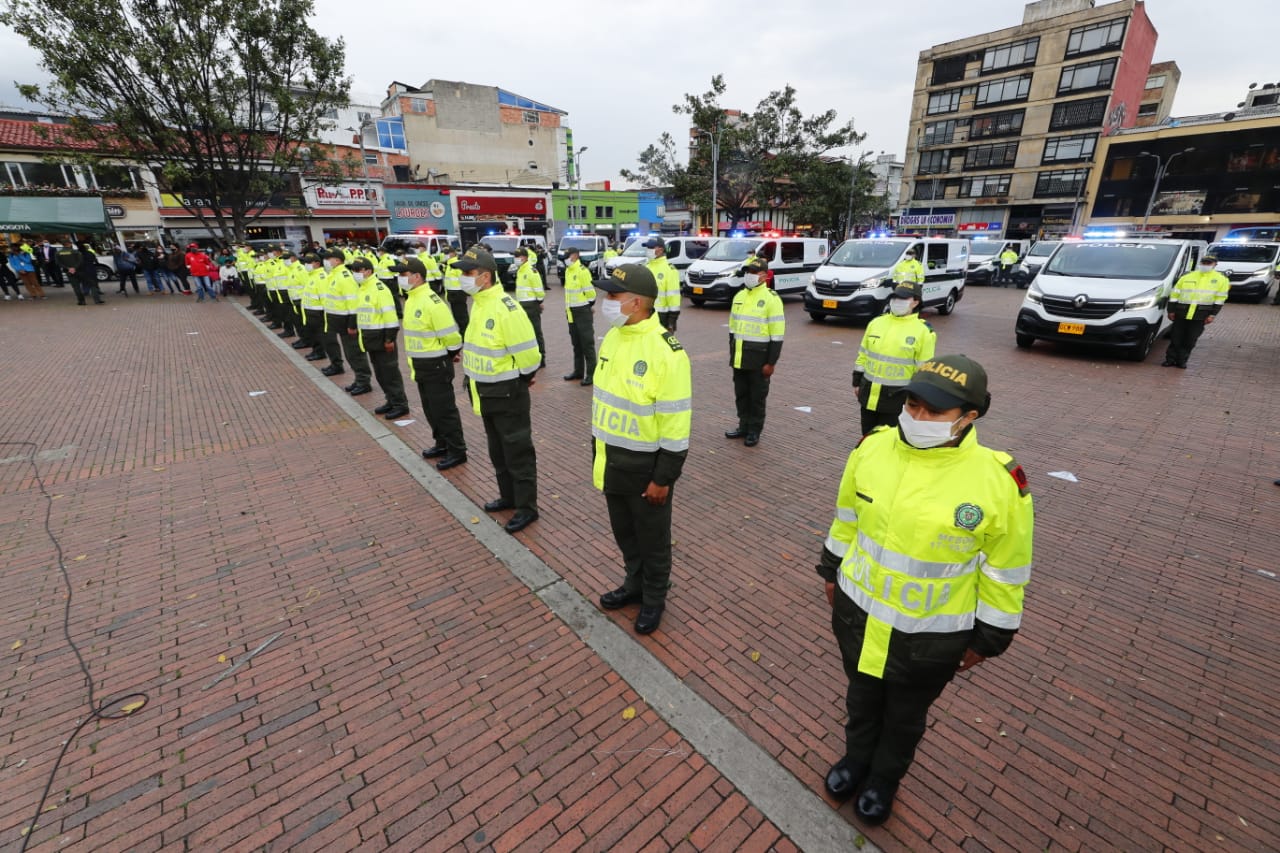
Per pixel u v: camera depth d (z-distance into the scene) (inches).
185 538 169.5
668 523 123.7
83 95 737.0
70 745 103.1
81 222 749.9
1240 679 115.2
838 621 81.2
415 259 199.2
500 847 86.4
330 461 223.8
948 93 1747.0
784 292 682.2
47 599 142.3
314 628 132.2
